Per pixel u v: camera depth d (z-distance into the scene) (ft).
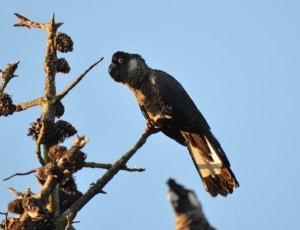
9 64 43.65
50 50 43.75
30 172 40.11
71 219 38.86
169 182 31.48
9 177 39.88
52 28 43.96
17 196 39.14
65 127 42.04
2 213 38.73
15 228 38.29
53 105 42.78
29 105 43.09
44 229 38.65
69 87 42.39
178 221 30.81
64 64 43.88
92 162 41.22
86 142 37.37
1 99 42.78
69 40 43.88
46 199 38.83
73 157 37.24
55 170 37.50
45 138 41.37
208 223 30.78
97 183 41.01
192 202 30.99
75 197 42.47
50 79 43.39
